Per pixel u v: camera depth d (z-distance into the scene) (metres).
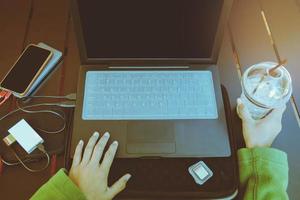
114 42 0.86
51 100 0.93
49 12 1.11
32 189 0.80
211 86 0.92
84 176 0.79
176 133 0.86
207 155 0.83
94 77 0.92
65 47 1.03
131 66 0.93
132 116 0.88
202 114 0.88
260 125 0.87
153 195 0.79
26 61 0.96
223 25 0.82
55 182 0.76
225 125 0.87
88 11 0.78
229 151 0.84
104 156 0.82
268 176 0.79
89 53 0.89
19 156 0.83
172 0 0.77
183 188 0.80
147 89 0.91
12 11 1.10
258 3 1.15
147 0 0.76
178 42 0.86
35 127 0.88
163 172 0.82
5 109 0.91
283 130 0.90
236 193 0.80
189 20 0.81
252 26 1.09
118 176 0.82
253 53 1.03
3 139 0.86
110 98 0.90
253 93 0.85
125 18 0.80
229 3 0.77
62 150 0.85
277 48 1.05
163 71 0.93
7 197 0.79
